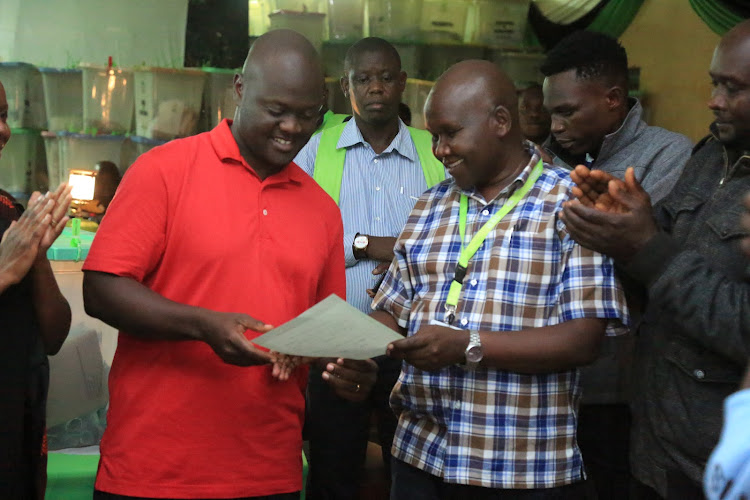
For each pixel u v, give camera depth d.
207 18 5.61
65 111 5.52
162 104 5.29
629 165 2.73
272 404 2.10
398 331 2.30
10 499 2.03
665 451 2.01
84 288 2.05
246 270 2.06
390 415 3.21
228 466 2.05
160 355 2.05
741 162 1.91
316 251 2.18
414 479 2.16
